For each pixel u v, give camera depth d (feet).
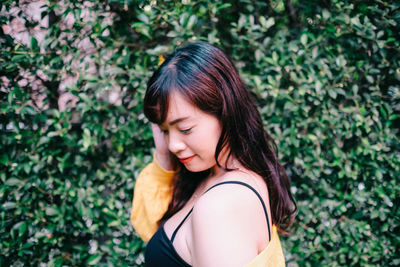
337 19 5.15
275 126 5.26
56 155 5.17
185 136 2.48
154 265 2.81
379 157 5.54
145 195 3.76
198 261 2.26
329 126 5.43
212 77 2.46
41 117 4.91
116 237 5.36
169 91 2.36
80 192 5.10
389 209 5.72
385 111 5.51
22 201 4.98
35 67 4.96
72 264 5.29
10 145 4.91
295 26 5.42
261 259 2.31
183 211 3.08
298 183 5.59
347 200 5.65
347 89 5.50
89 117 5.11
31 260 5.16
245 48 5.26
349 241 5.57
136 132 5.20
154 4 4.94
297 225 5.53
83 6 4.99
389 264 5.85
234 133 2.62
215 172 2.99
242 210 2.31
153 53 4.85
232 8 5.33
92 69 5.16
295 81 5.15
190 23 4.84
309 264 5.57
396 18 5.23
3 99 4.89
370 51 5.43
